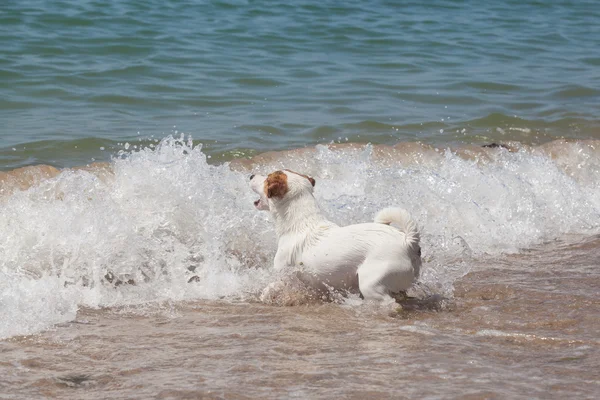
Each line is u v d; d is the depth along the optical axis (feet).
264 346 17.16
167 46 53.31
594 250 26.05
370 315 19.35
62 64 46.96
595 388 14.85
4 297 19.35
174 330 18.28
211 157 33.22
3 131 35.06
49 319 18.61
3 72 44.21
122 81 44.73
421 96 45.83
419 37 62.69
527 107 44.52
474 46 61.16
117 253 22.03
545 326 18.81
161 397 14.29
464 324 18.90
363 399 14.23
